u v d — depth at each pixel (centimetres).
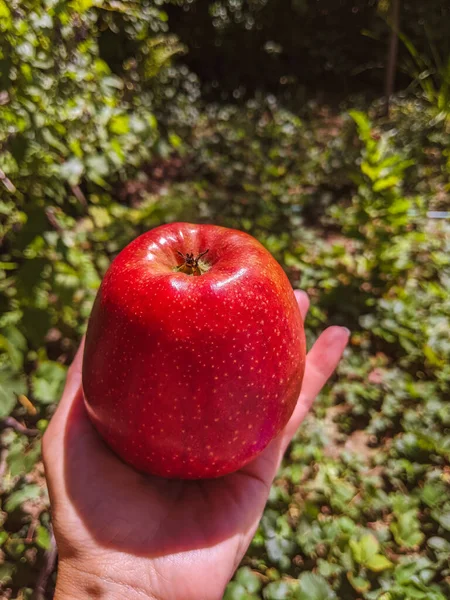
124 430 16
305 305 28
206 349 15
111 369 15
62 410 20
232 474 20
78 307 35
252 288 15
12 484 30
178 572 17
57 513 17
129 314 15
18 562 27
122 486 18
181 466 16
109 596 16
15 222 30
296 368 17
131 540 17
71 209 46
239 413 15
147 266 16
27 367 34
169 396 15
